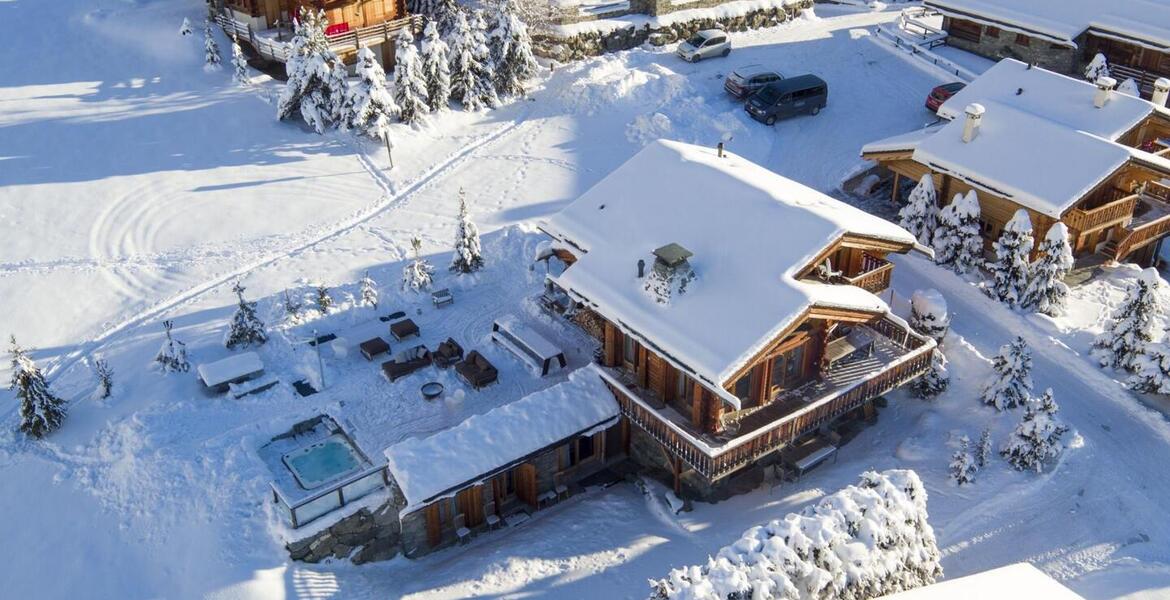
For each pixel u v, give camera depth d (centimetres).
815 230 2859
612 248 3091
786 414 2909
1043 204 3641
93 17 5331
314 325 3516
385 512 2752
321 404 3141
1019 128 3928
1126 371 3325
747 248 2888
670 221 3078
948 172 3938
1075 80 4272
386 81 5012
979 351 3441
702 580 2112
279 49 4950
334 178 4472
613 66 5284
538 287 3738
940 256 3891
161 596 2548
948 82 5212
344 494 2706
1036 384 3306
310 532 2648
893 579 2319
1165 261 4238
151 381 3241
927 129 4312
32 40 5159
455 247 3819
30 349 3447
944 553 2695
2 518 2798
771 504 2884
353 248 4006
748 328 2652
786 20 5994
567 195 4350
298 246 4025
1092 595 2528
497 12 4972
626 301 2886
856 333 3150
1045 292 3603
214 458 2912
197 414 3083
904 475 2438
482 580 2628
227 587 2534
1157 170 3722
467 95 4916
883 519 2334
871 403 3238
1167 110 4075
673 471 2947
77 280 3788
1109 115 4062
